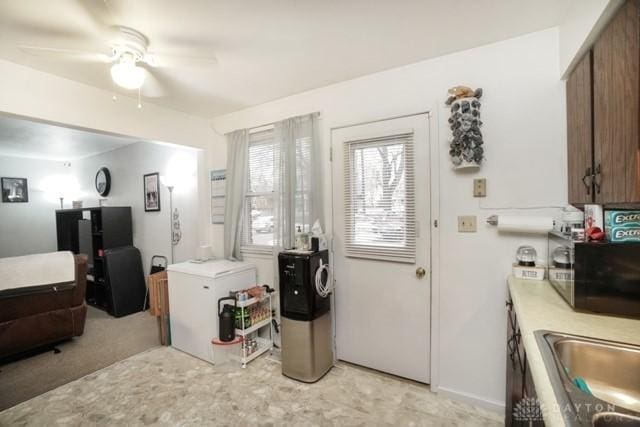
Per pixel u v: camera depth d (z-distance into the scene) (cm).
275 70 220
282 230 272
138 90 246
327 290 237
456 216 203
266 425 183
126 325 356
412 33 177
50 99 216
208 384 227
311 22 163
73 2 141
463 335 204
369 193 236
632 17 103
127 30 163
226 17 157
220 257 338
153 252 422
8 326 266
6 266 270
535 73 178
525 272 177
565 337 103
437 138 207
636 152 101
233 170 311
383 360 235
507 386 169
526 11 157
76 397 214
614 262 122
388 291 231
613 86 115
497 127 188
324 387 220
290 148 265
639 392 95
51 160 567
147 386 225
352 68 221
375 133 230
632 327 111
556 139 174
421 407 197
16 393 220
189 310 273
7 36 168
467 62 196
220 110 309
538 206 179
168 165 392
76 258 318
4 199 516
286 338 233
